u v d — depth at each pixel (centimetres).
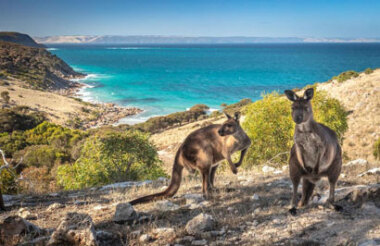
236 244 406
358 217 438
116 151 1506
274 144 1573
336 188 587
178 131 5178
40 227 492
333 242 378
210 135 606
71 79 14375
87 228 415
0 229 438
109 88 12100
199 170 608
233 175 891
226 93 10762
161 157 3328
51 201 723
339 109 1738
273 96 1694
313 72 16338
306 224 438
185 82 13525
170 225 496
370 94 3206
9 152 3188
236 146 589
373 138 2388
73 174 1525
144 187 786
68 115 7119
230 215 511
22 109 6700
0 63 11656
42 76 12019
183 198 634
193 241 424
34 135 4022
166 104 9144
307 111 399
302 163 432
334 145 430
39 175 2042
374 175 667
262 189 652
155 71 18150
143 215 539
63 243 413
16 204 692
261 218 482
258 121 1594
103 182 1462
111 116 7606
